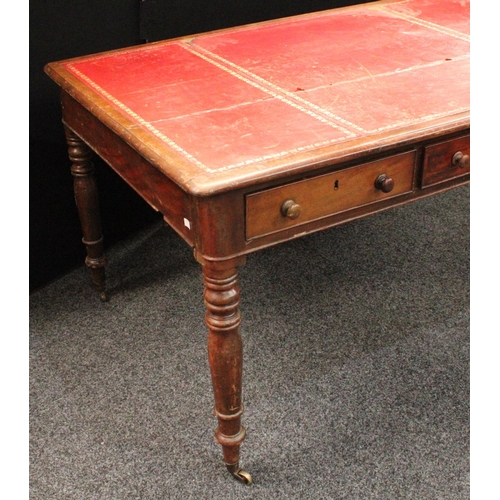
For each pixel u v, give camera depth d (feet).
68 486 6.16
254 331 7.89
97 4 7.90
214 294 5.35
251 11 9.32
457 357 7.53
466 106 5.95
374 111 5.88
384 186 5.51
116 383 7.23
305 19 8.40
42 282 8.61
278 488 6.13
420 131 5.52
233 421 5.88
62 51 7.82
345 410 6.88
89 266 8.07
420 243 9.41
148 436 6.63
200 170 4.98
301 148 5.25
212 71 6.86
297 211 5.20
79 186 7.63
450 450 6.45
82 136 7.02
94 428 6.72
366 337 7.81
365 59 7.09
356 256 9.14
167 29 8.61
